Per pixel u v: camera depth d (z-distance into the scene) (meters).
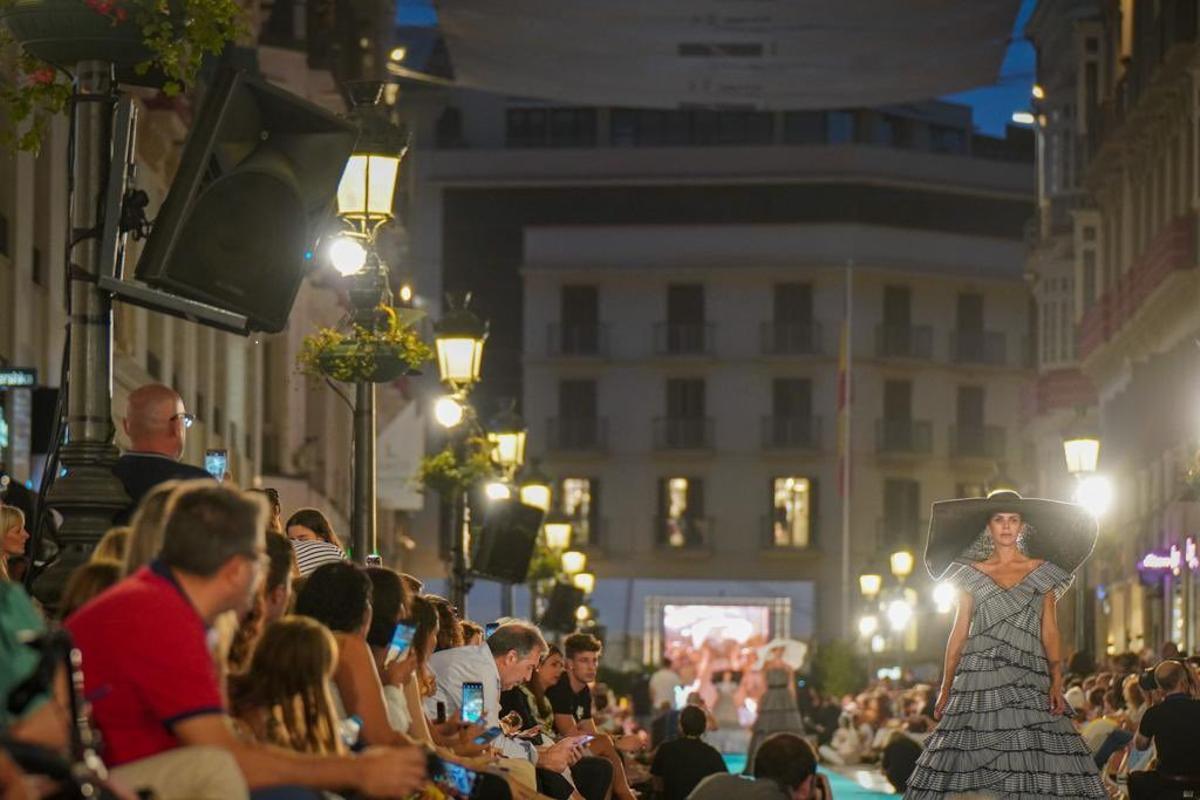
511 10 38.12
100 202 12.10
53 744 7.27
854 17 37.97
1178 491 44.78
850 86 39.97
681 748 22.83
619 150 90.12
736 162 90.06
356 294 18.84
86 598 9.35
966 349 89.31
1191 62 43.44
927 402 88.62
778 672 45.00
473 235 90.25
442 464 30.33
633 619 85.44
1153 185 49.06
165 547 8.32
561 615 43.81
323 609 11.06
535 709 19.75
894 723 47.34
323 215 12.33
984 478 89.38
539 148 90.25
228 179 11.62
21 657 7.89
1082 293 58.66
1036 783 15.45
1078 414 32.16
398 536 75.94
